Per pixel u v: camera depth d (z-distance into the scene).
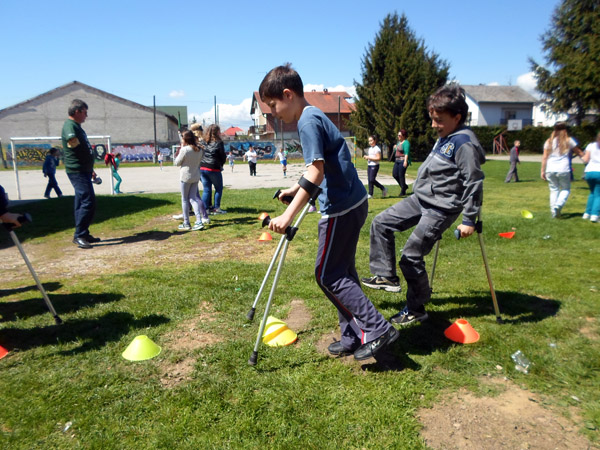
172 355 3.07
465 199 3.10
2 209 3.39
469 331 3.25
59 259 6.02
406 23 34.59
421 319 3.49
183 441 2.22
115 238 7.36
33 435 2.29
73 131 6.35
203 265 5.32
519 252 5.78
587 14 16.97
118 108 50.09
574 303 3.88
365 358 2.72
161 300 4.10
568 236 6.64
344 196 2.68
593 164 7.54
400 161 11.90
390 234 3.73
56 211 10.34
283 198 3.07
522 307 3.82
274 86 2.59
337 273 2.82
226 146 45.75
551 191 8.25
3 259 6.09
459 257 5.55
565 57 17.52
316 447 2.17
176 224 8.50
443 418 2.40
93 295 4.28
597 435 2.23
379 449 2.15
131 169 33.91
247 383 2.71
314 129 2.50
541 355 2.99
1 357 3.09
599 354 2.99
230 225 8.09
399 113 33.91
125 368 2.93
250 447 2.18
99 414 2.45
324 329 3.48
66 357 3.08
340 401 2.52
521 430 2.29
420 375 2.78
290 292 4.27
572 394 2.58
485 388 2.66
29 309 3.96
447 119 3.19
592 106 17.56
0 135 46.12
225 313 3.79
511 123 50.91
